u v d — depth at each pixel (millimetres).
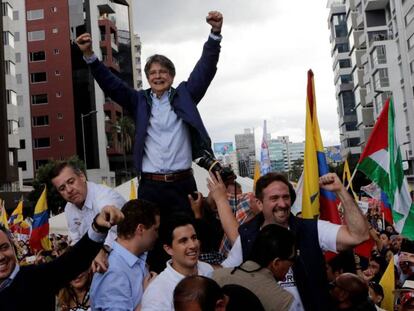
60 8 68625
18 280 3168
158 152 4621
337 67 84250
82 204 4730
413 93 45625
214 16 4695
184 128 4699
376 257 7809
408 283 6074
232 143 123688
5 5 48812
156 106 4684
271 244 3570
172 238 3754
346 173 12562
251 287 3482
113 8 73562
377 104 55000
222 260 4906
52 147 67062
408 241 8695
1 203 15234
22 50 68312
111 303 3588
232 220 4523
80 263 3240
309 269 3965
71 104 67312
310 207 5113
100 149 67375
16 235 15594
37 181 46219
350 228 4039
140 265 3834
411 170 47156
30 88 68125
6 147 44906
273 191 4074
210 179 4734
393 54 51750
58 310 4738
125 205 3881
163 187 4617
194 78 4758
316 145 5297
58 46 68125
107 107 68500
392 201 6062
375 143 6164
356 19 65000
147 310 3555
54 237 13320
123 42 75375
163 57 4684
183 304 2750
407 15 45312
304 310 3904
